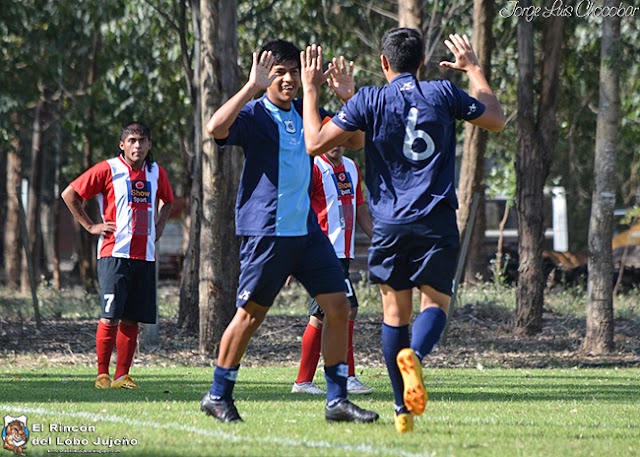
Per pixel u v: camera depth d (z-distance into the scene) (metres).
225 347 23.77
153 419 24.30
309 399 30.52
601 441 21.62
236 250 58.97
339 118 22.28
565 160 118.44
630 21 74.25
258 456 18.97
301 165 23.53
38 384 36.16
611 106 53.97
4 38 83.38
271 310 75.75
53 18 82.12
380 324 64.44
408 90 21.94
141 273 35.31
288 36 79.81
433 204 21.56
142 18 75.69
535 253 61.62
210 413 23.97
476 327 64.00
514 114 88.88
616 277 97.56
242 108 23.53
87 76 97.69
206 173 50.31
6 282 115.56
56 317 69.25
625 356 54.09
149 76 81.12
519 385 36.97
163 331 61.66
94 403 28.55
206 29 49.88
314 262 23.56
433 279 21.77
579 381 39.38
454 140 22.34
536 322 61.31
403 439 21.17
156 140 85.88
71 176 108.31
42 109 110.38
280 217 23.17
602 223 54.94
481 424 24.19
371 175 22.27
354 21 81.12
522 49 62.03
